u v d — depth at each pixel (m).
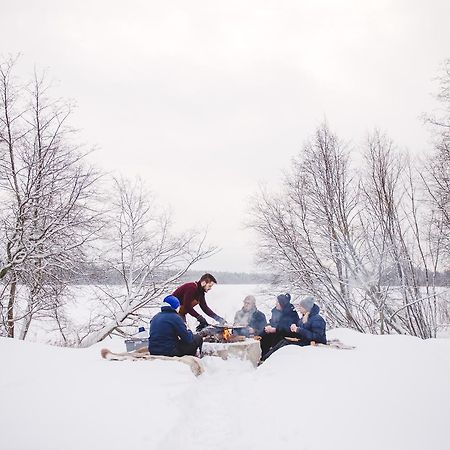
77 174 12.16
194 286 8.17
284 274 16.23
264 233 16.58
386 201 16.34
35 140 12.26
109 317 13.26
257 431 3.50
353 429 3.26
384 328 16.06
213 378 5.68
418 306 15.29
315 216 16.78
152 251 13.91
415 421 3.27
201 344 6.78
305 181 17.20
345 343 7.16
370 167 17.08
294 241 15.95
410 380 4.17
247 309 9.16
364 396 3.86
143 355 5.92
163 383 4.41
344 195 17.00
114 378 4.50
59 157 12.32
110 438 2.97
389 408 3.54
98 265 13.07
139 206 14.07
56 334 14.02
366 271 15.71
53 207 12.17
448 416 3.31
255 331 8.48
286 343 7.31
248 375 5.57
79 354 5.93
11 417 3.26
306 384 4.58
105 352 5.79
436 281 15.57
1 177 11.73
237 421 3.76
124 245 13.74
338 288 16.00
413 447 2.90
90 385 4.16
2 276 11.25
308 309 7.32
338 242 16.17
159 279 14.13
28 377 4.29
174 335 6.20
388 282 15.80
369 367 4.75
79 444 2.87
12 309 12.19
